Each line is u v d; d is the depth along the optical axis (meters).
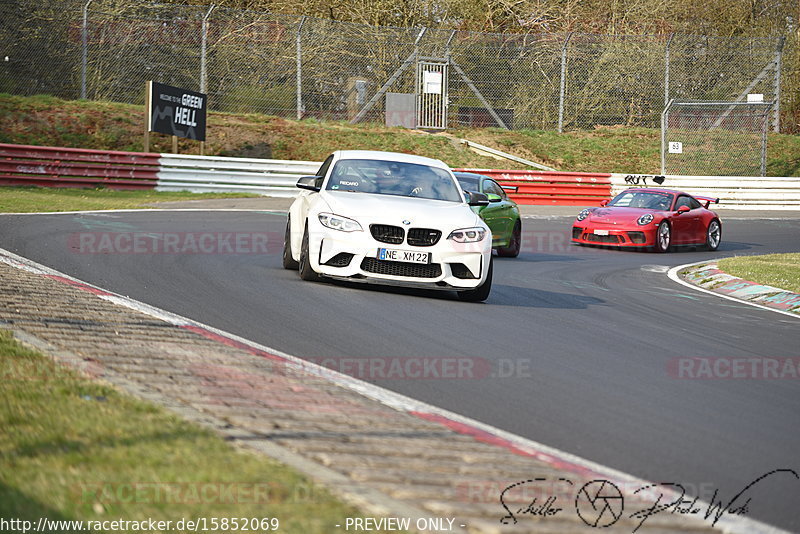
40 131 97.56
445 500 14.03
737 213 107.75
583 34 120.62
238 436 16.14
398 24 133.62
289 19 110.38
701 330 36.06
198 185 90.56
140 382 19.73
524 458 17.08
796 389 26.22
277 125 110.31
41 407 16.64
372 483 14.42
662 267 61.75
